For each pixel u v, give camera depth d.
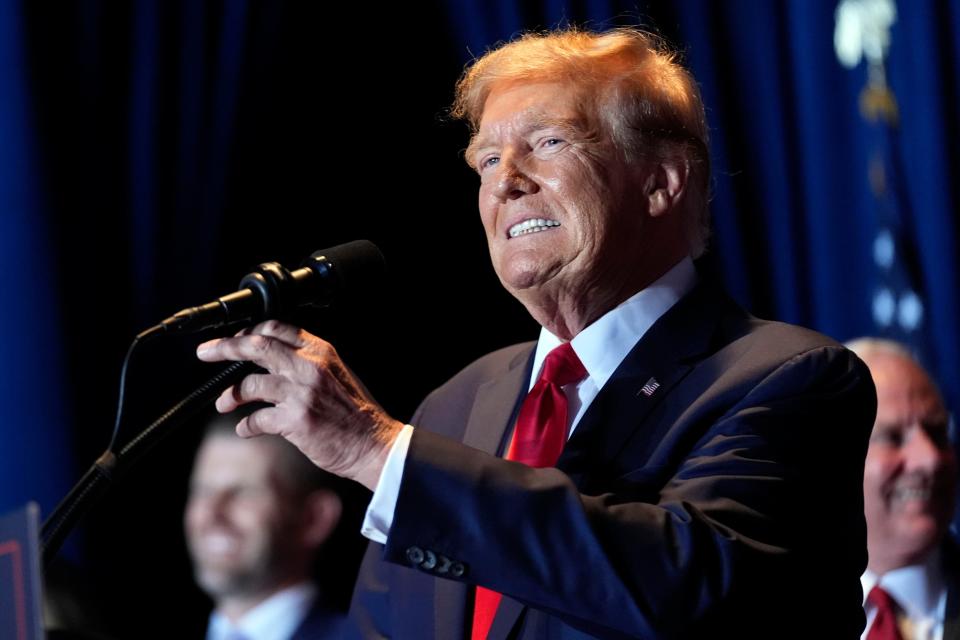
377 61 9.91
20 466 8.73
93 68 9.09
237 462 7.38
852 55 10.18
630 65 4.83
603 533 3.79
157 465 9.13
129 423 8.99
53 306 8.86
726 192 10.08
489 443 4.83
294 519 7.36
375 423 3.91
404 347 9.84
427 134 9.96
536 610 4.24
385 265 4.21
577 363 4.71
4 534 3.04
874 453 6.54
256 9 9.59
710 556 3.81
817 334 4.53
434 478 3.84
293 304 3.93
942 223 9.98
